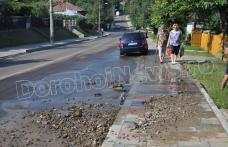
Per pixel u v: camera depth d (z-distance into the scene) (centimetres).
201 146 810
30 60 3002
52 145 868
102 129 986
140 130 930
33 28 6681
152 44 5428
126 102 1251
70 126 1016
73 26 9888
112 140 856
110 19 14938
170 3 2931
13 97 1404
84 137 923
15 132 968
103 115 1132
